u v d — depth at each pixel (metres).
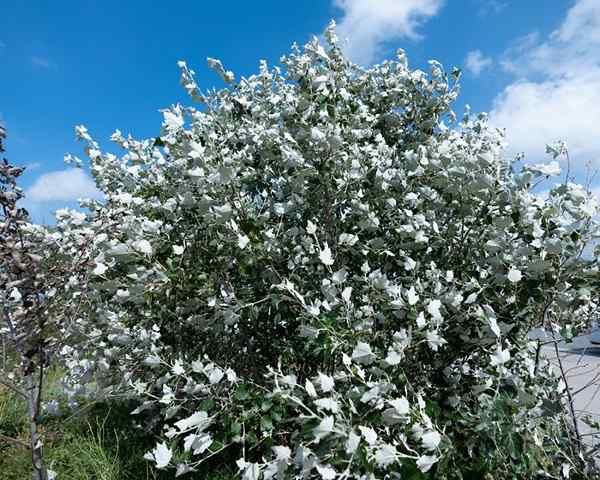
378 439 1.94
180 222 3.03
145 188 3.41
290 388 2.34
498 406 2.00
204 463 3.12
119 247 2.58
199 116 3.34
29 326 2.42
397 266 3.16
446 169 2.82
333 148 2.82
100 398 3.44
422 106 3.83
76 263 2.56
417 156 3.00
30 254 2.37
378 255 2.97
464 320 2.60
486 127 3.53
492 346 2.59
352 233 3.09
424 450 1.87
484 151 3.17
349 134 3.14
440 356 2.75
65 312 2.65
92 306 3.45
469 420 2.08
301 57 3.41
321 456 1.95
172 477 3.16
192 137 3.12
